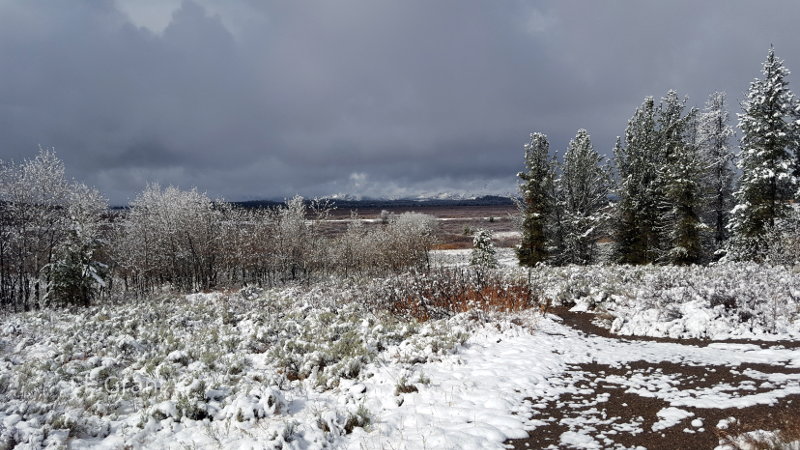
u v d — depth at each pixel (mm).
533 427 5840
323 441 5445
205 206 36438
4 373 7410
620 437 5461
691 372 7766
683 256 26234
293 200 38344
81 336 10438
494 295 13797
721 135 28766
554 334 10938
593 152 31359
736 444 4949
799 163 23141
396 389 7152
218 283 36188
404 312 13148
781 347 9039
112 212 31969
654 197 28953
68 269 19406
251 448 5180
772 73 23141
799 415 5648
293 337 10375
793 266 17766
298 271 40750
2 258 25438
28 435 5301
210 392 6918
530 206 31031
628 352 9211
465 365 8414
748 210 23469
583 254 31750
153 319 12914
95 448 5340
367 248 38031
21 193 25516
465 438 5410
